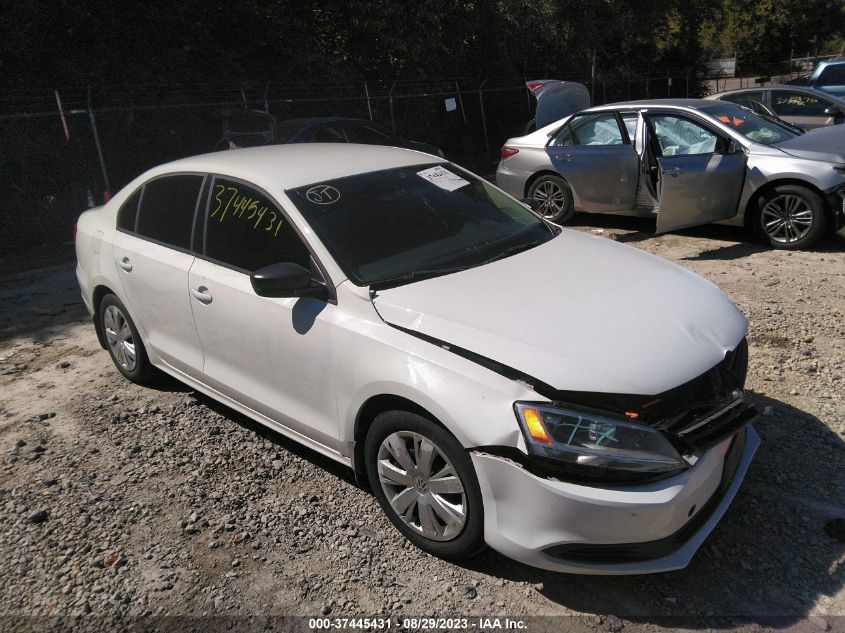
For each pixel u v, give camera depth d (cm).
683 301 330
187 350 429
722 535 319
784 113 1220
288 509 356
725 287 629
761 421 405
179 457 408
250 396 388
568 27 2178
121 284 466
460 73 1945
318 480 380
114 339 504
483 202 423
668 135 802
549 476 266
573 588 295
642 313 313
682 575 298
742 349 329
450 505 299
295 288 330
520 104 2088
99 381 516
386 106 1728
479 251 375
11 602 303
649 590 291
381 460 323
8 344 601
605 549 269
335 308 334
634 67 2728
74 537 342
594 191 849
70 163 1205
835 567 296
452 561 312
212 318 394
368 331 317
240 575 312
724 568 301
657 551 269
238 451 412
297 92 1538
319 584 304
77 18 1252
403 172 414
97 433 439
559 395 271
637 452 264
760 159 733
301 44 1544
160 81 1349
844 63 1435
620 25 2339
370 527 340
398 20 1666
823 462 366
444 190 414
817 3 3697
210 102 1390
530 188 915
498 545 282
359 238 358
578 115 869
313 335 338
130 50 1338
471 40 1956
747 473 360
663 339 296
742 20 3809
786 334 519
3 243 1052
